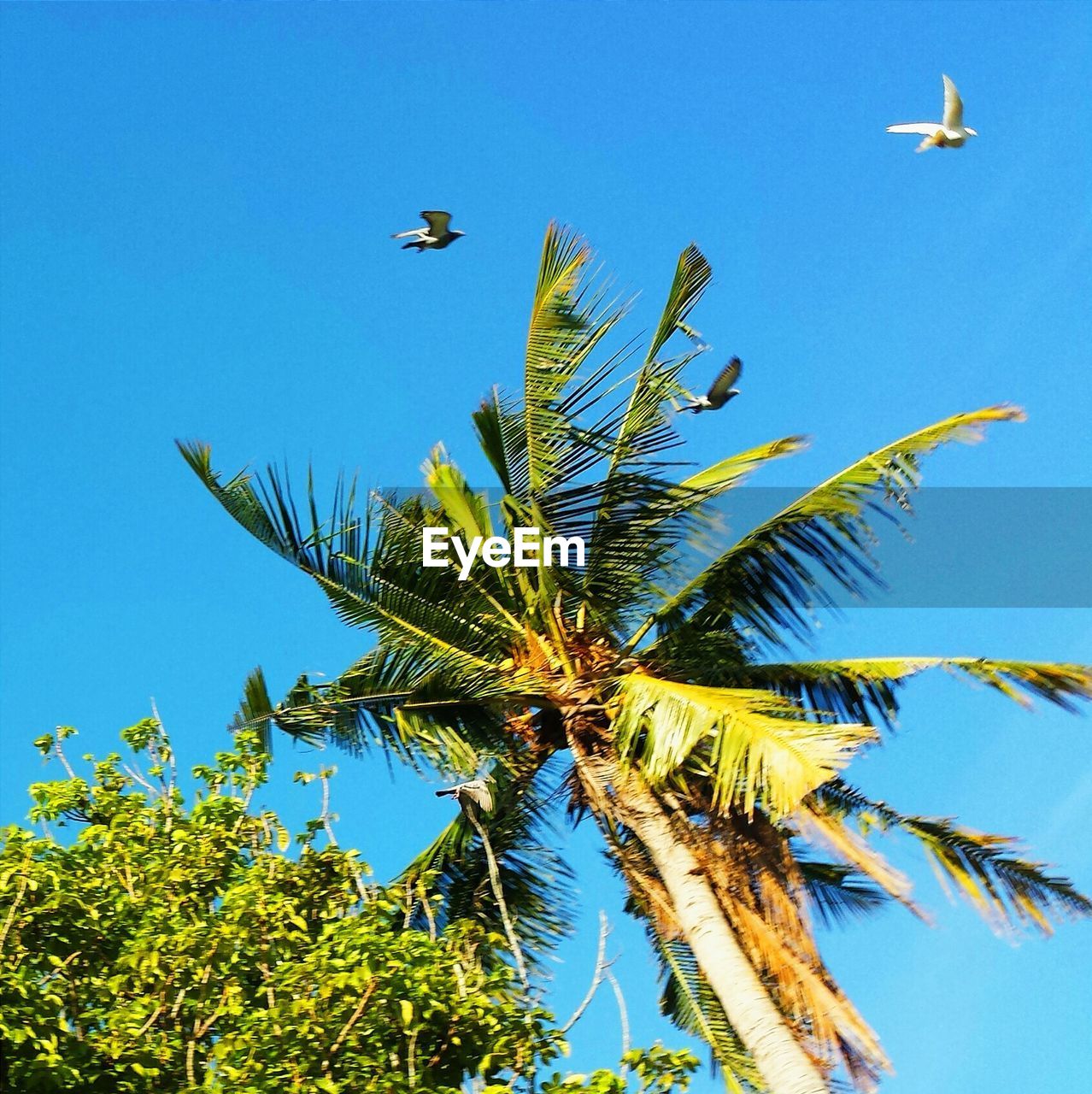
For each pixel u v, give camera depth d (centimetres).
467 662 1462
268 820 1314
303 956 1129
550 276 1568
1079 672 1371
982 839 1435
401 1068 1026
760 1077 1374
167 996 1098
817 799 1414
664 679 1479
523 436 1532
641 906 1402
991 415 1433
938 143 1259
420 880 1203
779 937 1290
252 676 1534
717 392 1473
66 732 1388
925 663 1423
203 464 1484
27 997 1033
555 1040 1047
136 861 1264
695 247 1542
